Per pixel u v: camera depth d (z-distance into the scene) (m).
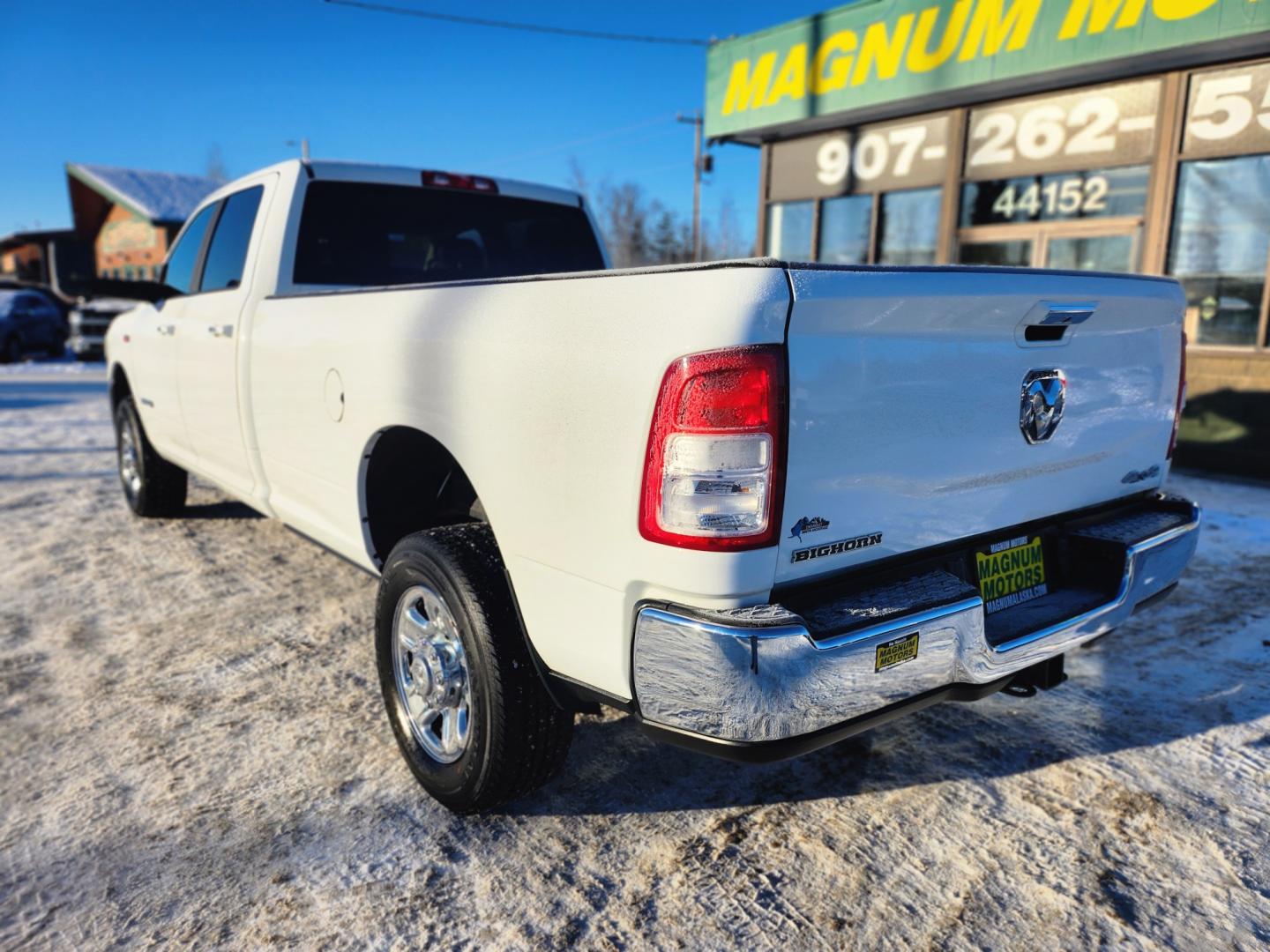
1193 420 7.82
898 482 2.04
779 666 1.78
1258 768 2.82
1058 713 3.19
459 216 4.37
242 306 3.87
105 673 3.60
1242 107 7.31
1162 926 2.14
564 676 2.22
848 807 2.64
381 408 2.79
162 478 5.79
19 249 45.16
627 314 1.94
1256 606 4.16
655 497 1.86
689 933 2.13
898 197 10.01
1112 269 8.34
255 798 2.71
